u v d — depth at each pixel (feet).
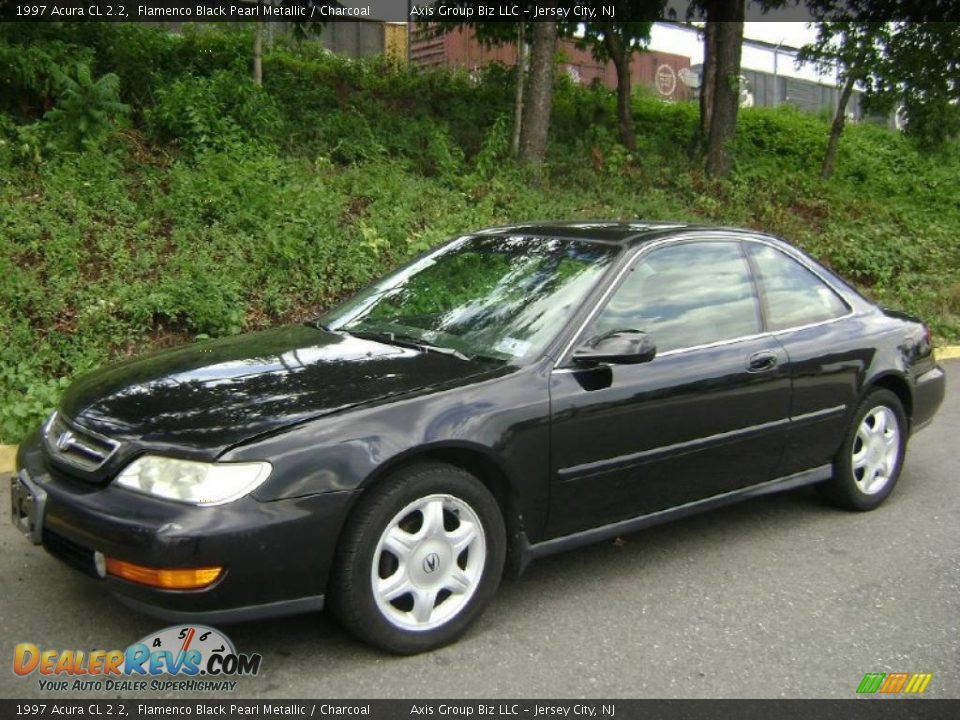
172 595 10.23
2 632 12.01
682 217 42.52
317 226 29.71
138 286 24.89
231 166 32.30
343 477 10.90
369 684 11.06
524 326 13.67
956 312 39.52
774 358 15.31
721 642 12.47
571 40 56.18
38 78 34.60
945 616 13.44
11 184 29.17
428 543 11.66
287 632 12.23
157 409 11.60
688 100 81.87
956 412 26.23
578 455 12.95
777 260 16.62
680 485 14.29
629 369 13.53
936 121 54.60
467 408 11.98
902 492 19.15
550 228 16.12
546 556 14.05
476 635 12.41
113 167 31.37
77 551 11.03
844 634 12.82
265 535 10.43
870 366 17.04
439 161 40.11
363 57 58.95
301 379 12.35
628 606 13.47
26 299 23.49
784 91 90.74
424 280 15.79
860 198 54.19
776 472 15.89
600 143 50.03
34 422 19.36
